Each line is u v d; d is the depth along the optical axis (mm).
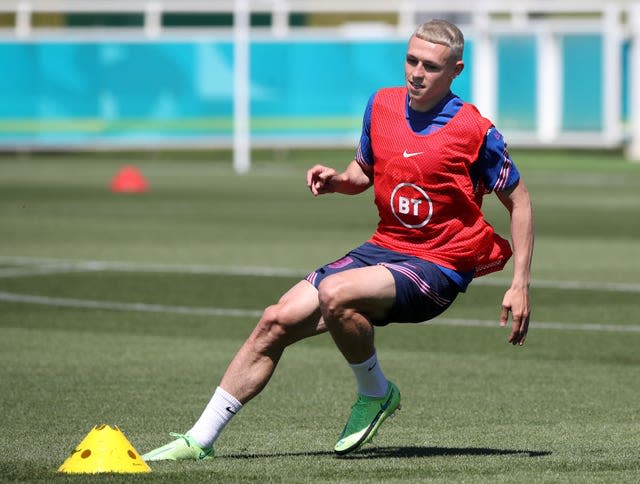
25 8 117188
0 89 110625
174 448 21031
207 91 111250
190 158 121500
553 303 42125
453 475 19922
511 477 19781
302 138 112188
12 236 61062
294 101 112062
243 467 20438
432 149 20703
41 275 47812
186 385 29203
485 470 20375
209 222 68125
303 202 80812
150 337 35719
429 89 20625
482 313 40312
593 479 19688
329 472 20094
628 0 132250
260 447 22766
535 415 26141
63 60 110500
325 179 21734
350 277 20453
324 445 22984
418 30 20688
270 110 112000
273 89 111875
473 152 20734
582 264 52188
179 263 51406
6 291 44000
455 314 40156
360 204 80000
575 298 43188
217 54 111062
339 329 20531
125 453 19922
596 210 76312
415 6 117500
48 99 110688
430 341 35562
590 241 60719
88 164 112812
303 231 63719
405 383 29766
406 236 21219
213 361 32281
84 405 26859
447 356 33344
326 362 32531
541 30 113938
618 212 75125
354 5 124000
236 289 44719
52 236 61188
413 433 24219
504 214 75750
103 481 18953
